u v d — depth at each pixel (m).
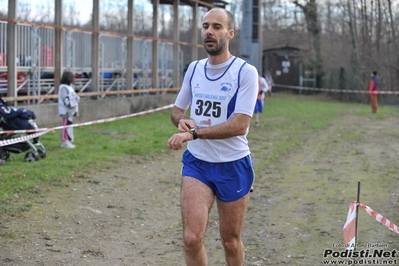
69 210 9.65
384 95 41.12
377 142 18.81
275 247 8.11
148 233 8.80
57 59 20.80
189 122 5.57
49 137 17.39
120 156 14.65
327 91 47.44
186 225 5.42
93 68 23.38
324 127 23.47
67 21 32.94
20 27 19.16
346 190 11.49
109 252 7.88
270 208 10.25
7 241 7.96
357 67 43.44
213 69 5.72
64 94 15.27
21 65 19.33
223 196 5.70
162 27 50.66
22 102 19.67
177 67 30.78
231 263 5.98
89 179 11.90
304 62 50.78
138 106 26.64
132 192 11.21
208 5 32.66
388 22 42.19
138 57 27.73
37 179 11.38
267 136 20.33
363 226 8.96
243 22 29.09
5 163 12.96
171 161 14.65
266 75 42.34
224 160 5.67
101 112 23.53
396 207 10.09
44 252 7.69
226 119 5.67
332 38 48.12
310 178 12.82
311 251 7.92
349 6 43.97
